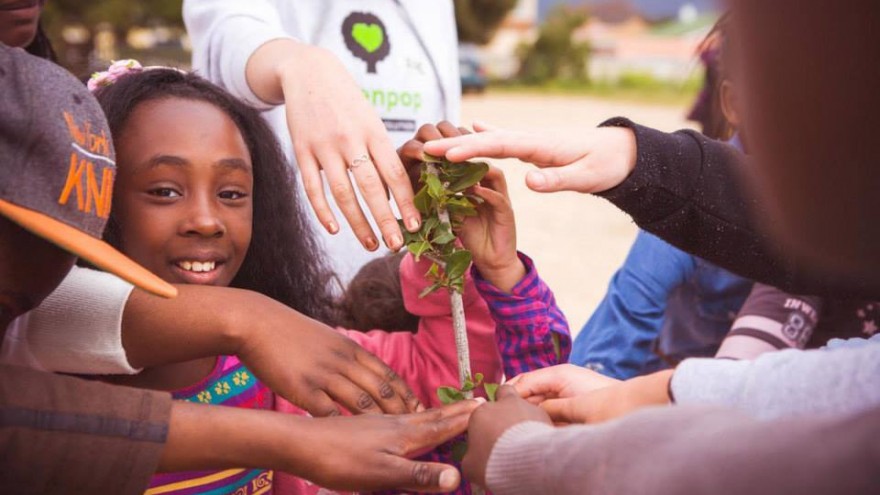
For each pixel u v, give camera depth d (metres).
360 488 1.29
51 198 1.13
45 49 2.16
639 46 41.16
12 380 1.15
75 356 1.43
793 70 0.90
